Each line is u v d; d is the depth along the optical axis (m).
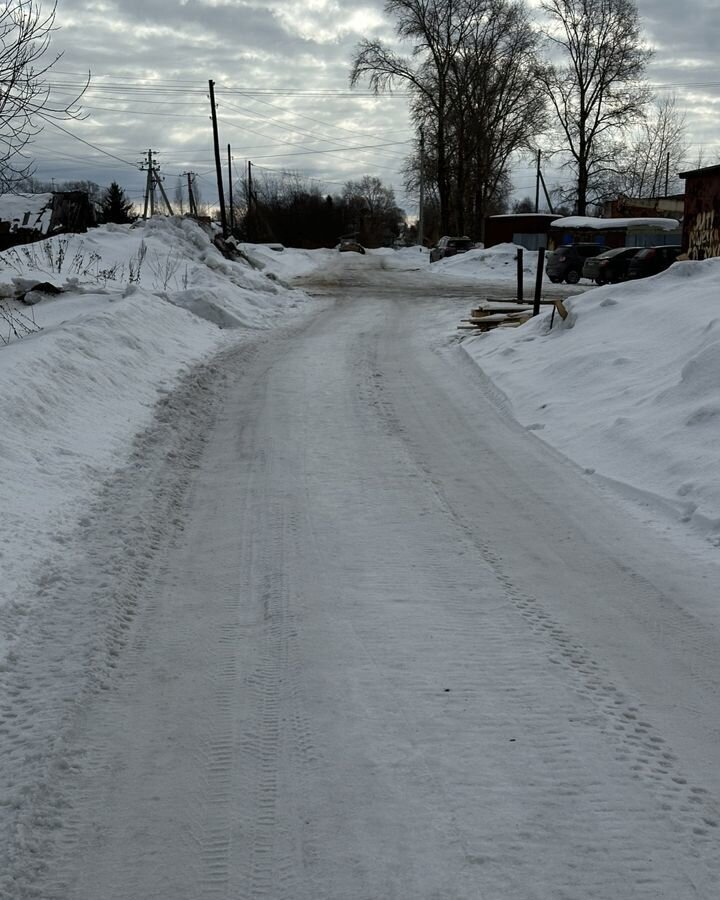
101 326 13.11
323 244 93.81
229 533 6.73
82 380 10.56
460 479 8.20
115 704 4.27
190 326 17.56
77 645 4.87
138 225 33.34
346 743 3.86
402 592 5.57
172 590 5.70
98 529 6.74
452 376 13.62
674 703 4.23
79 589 5.64
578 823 3.29
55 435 8.70
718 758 3.76
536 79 53.94
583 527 6.84
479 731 3.94
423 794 3.48
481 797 3.45
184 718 4.13
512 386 12.19
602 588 5.65
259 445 9.45
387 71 52.81
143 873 3.11
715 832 3.25
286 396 12.07
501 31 51.97
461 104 53.44
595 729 3.97
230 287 24.95
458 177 56.69
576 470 8.46
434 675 4.48
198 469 8.59
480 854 3.12
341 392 12.34
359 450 9.24
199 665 4.66
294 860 3.14
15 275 20.56
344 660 4.66
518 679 4.45
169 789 3.58
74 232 30.36
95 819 3.40
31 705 4.25
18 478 7.32
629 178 73.06
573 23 50.44
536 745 3.83
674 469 7.73
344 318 22.20
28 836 3.30
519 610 5.30
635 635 4.98
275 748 3.85
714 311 12.09
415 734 3.92
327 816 3.37
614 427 9.27
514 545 6.46
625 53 50.44
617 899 2.90
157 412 10.80
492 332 16.53
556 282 35.94
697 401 8.96
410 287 33.81
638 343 12.16
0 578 5.60
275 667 4.61
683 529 6.71
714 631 5.02
